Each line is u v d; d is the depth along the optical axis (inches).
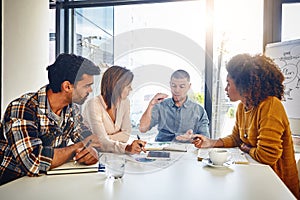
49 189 38.3
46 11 115.5
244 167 49.9
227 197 35.4
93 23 124.6
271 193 36.7
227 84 72.7
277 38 101.9
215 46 106.2
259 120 61.9
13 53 101.0
